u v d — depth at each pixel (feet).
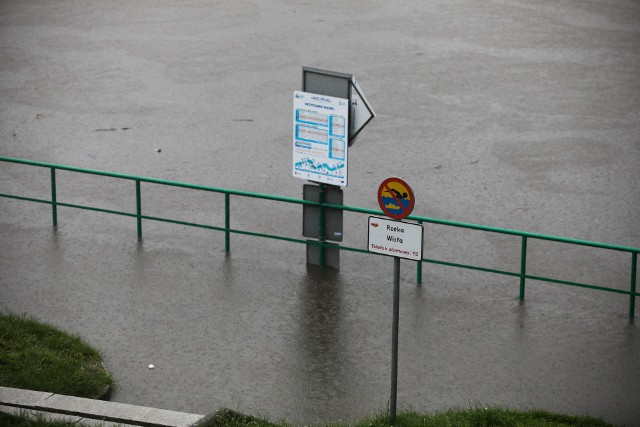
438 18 139.54
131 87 110.42
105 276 63.00
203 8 145.38
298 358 53.11
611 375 51.85
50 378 47.39
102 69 116.78
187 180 83.56
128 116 100.94
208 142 93.50
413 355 53.57
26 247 67.46
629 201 79.41
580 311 59.26
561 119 99.86
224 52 123.75
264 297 60.44
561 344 55.11
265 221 74.02
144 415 40.73
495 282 63.31
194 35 131.13
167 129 97.19
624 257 68.64
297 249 68.23
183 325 56.59
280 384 50.42
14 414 38.55
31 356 49.14
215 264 65.26
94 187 81.00
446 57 121.19
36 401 41.70
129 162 87.86
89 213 74.38
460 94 107.86
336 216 64.44
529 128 97.40
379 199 42.34
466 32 132.26
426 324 57.21
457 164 87.76
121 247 67.77
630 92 108.37
